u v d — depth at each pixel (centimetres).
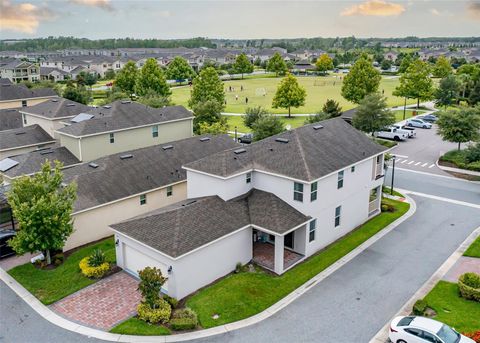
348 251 2827
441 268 2591
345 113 6031
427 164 4862
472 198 3803
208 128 5347
